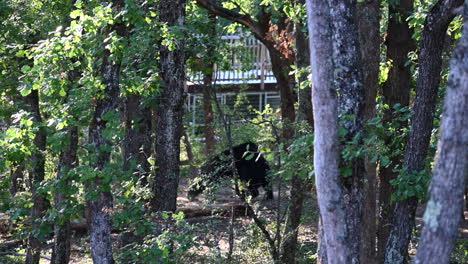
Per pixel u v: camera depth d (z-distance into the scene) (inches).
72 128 466.3
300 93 507.5
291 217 506.9
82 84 395.5
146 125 535.2
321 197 251.4
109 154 395.5
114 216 390.3
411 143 362.6
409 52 518.9
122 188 398.6
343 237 252.2
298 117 503.8
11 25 496.4
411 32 524.7
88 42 378.9
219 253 458.3
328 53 244.7
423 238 188.9
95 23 375.6
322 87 245.3
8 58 514.6
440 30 354.6
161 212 418.0
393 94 525.3
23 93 387.5
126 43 376.5
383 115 506.6
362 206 304.5
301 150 313.0
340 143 294.7
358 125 302.4
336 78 300.7
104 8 375.2
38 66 378.9
